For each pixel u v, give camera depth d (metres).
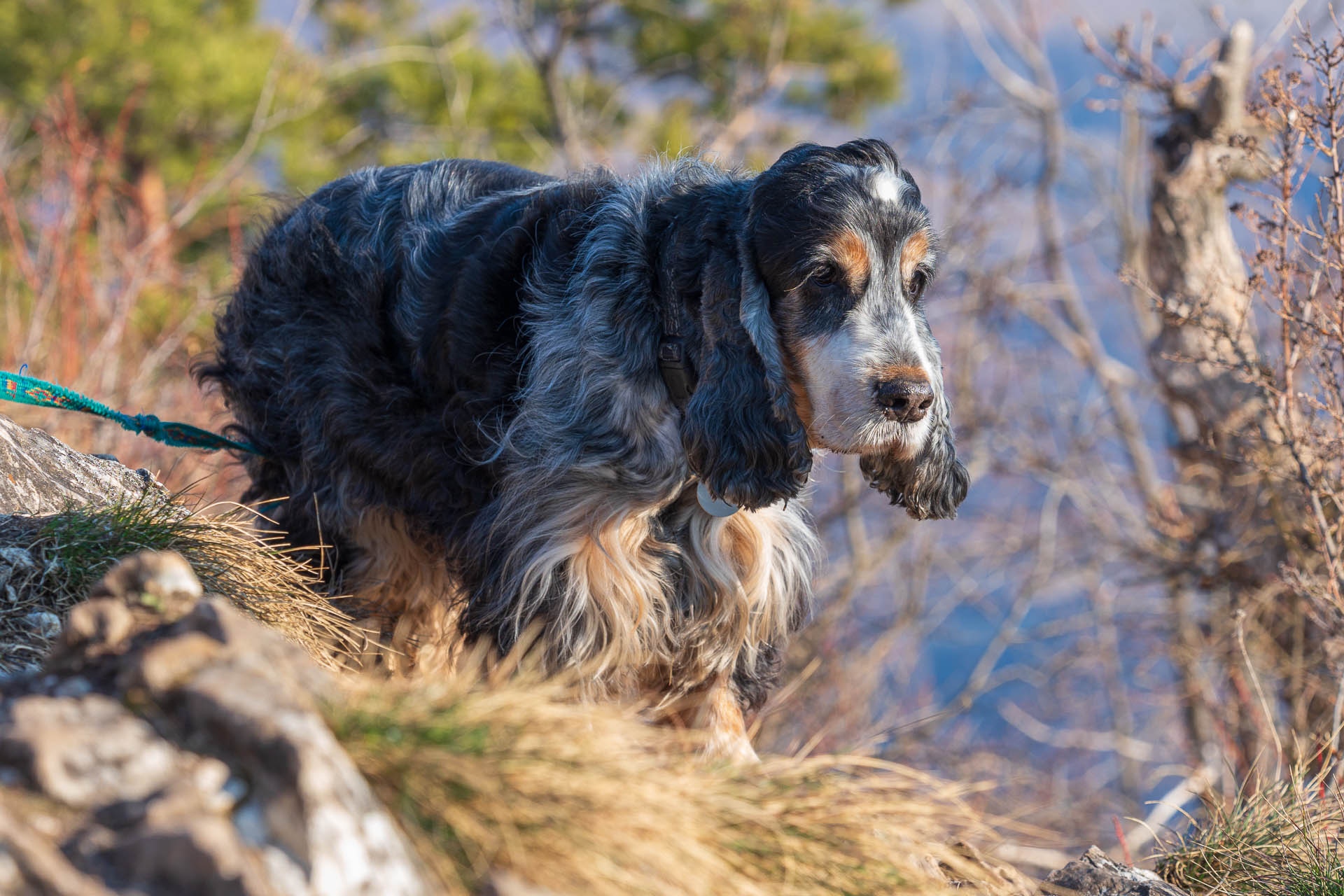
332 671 5.50
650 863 3.82
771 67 23.41
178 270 17.55
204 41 21.89
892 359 5.27
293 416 7.32
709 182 6.16
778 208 5.42
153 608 3.83
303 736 3.34
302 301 7.32
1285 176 8.18
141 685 3.48
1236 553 11.87
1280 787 6.41
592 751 4.02
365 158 25.28
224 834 3.11
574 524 6.01
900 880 4.45
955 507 6.00
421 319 6.75
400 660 7.08
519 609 5.99
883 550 21.66
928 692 24.30
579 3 23.89
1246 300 10.54
